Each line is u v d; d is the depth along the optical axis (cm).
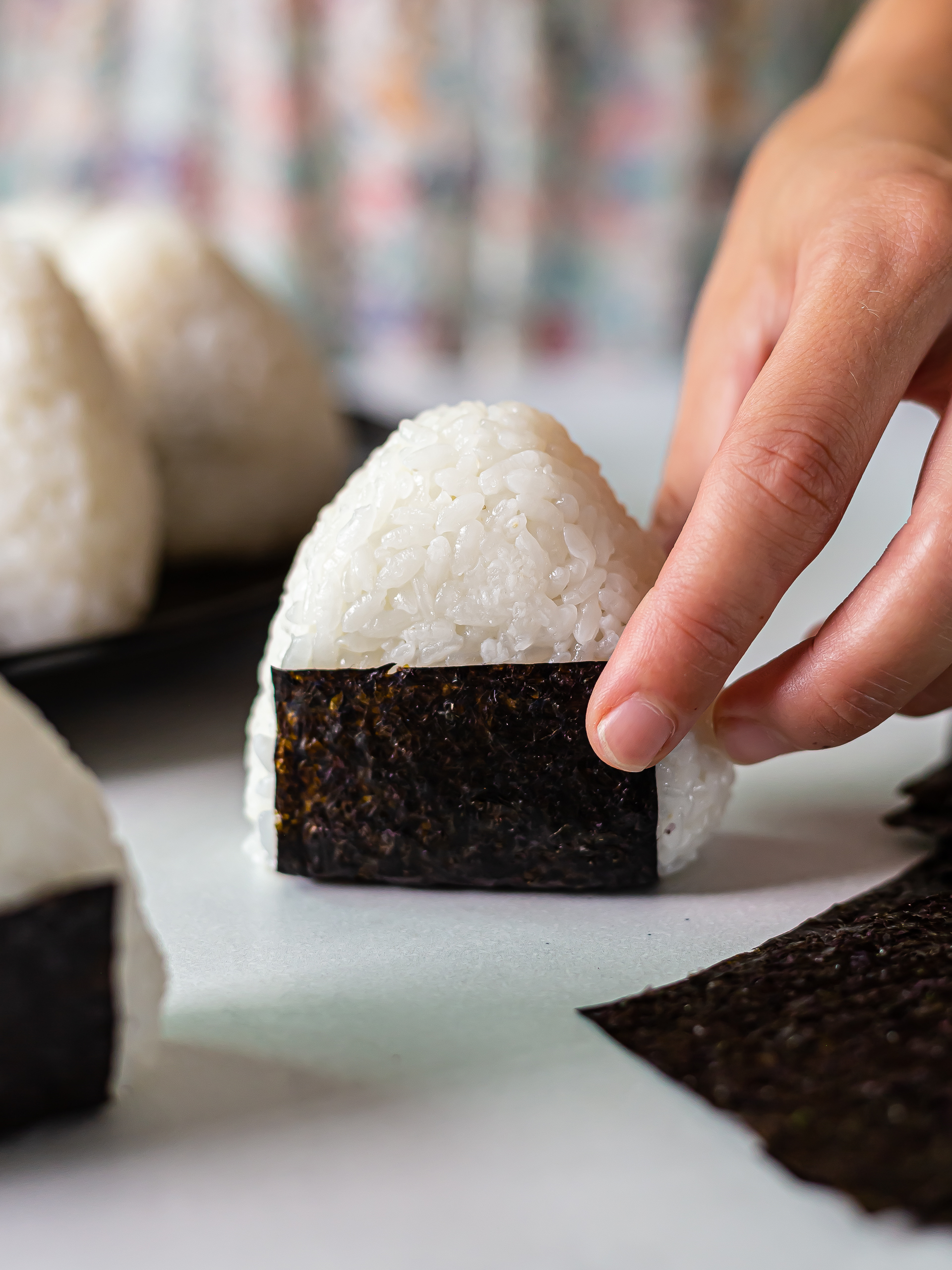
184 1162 21
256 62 98
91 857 21
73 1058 21
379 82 100
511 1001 24
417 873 27
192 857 29
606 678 25
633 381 85
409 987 24
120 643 34
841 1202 20
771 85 108
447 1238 19
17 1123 21
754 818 31
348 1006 24
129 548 36
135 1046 22
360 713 27
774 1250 19
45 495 35
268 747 28
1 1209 20
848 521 49
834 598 41
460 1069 22
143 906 27
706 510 25
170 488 41
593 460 28
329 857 27
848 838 30
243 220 102
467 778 27
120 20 100
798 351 26
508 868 27
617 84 106
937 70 36
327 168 103
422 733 26
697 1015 23
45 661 33
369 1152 21
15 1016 20
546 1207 20
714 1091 21
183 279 42
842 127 33
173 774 33
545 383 85
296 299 102
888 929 25
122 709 37
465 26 100
